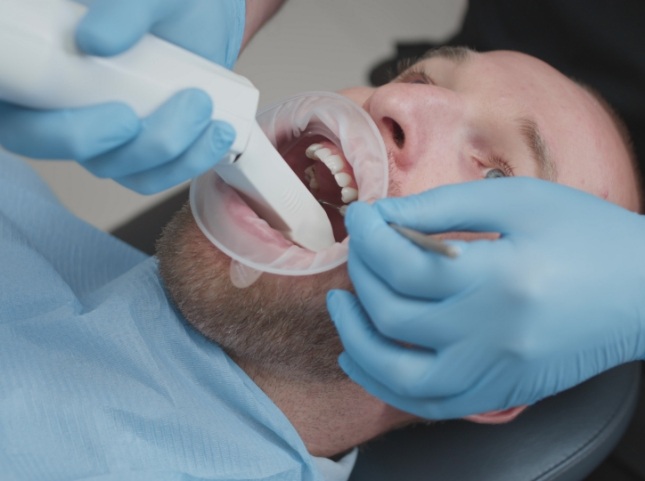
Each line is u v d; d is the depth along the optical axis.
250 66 1.74
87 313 0.86
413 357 0.70
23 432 0.74
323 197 0.91
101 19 0.52
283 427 0.84
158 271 0.90
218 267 0.77
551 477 0.95
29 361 0.80
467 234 0.81
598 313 0.69
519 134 0.88
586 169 0.93
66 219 1.13
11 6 0.49
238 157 0.66
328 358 0.81
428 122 0.84
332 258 0.75
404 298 0.69
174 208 1.35
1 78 0.50
